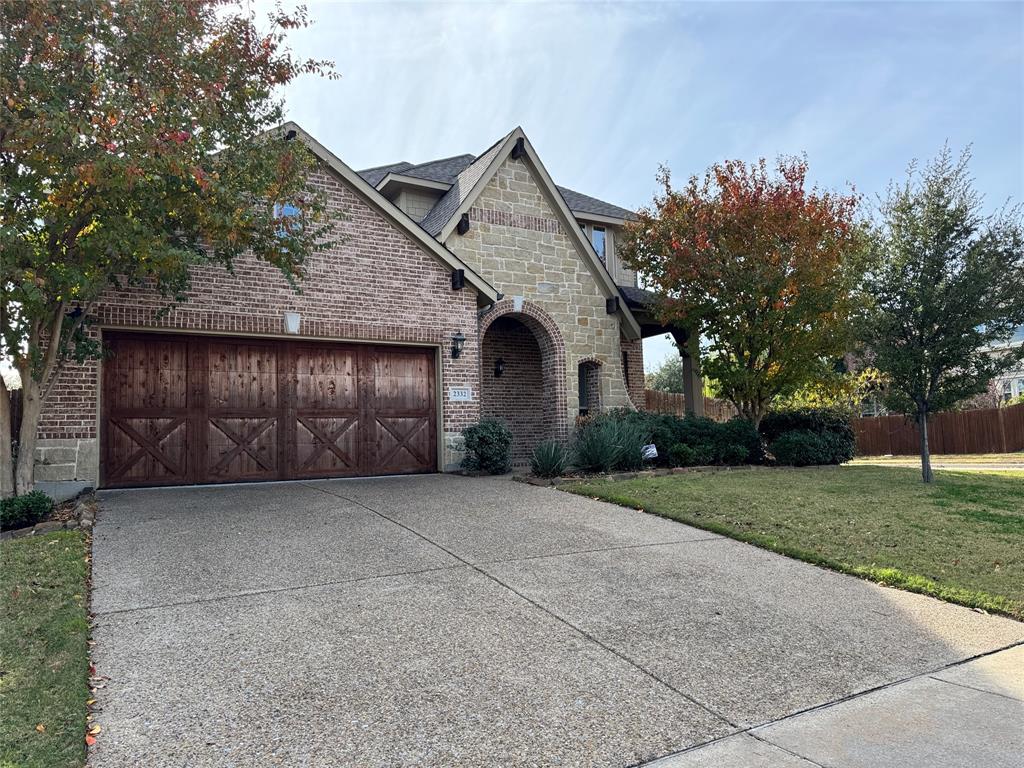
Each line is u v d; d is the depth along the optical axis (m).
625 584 5.52
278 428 10.99
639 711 3.42
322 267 11.18
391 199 16.42
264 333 10.65
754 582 5.75
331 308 11.21
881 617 5.03
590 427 12.86
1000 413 23.20
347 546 6.39
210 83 8.06
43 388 8.41
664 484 10.22
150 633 4.22
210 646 4.05
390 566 5.80
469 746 3.03
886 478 11.84
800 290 13.54
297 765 2.83
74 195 7.50
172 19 7.72
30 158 7.08
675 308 14.73
